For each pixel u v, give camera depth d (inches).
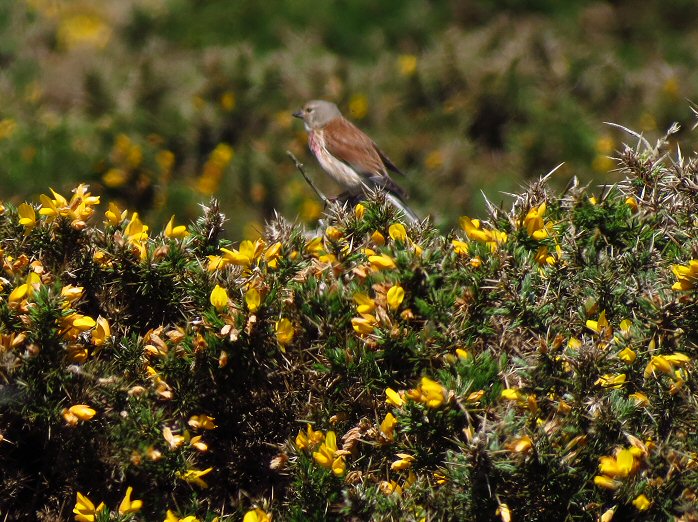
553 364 227.5
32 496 243.8
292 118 708.7
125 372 239.0
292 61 775.1
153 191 654.5
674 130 283.4
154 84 709.3
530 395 225.5
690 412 226.1
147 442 231.3
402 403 230.4
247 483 252.1
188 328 242.7
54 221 260.8
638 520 218.1
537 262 262.4
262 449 250.7
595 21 933.8
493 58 763.4
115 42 868.6
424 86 729.0
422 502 227.1
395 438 232.4
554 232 272.4
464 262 254.5
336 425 245.4
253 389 246.1
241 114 699.4
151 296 259.0
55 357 229.8
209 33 874.8
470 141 711.1
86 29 870.4
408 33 885.8
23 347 231.5
